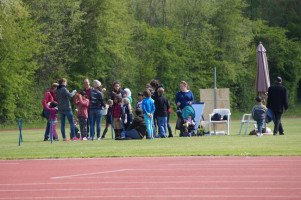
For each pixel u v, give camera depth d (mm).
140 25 155125
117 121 50250
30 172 27078
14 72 112438
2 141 52656
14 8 105188
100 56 135625
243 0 191125
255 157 31969
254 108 51844
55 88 50500
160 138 50781
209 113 61312
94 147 40688
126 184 22750
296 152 34188
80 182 23516
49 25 119438
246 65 177500
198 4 161000
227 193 20219
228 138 48875
